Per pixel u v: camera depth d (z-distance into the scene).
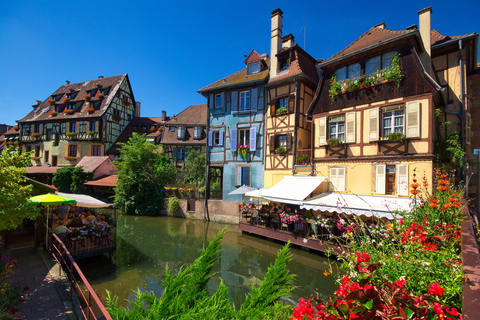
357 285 1.81
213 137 19.41
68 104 36.41
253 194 13.95
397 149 10.95
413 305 1.48
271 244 12.72
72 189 26.02
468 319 1.26
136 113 39.59
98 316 6.32
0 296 4.81
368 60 12.22
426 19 11.78
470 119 11.79
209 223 17.78
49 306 5.47
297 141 15.17
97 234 9.95
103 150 33.00
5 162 6.01
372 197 11.05
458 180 10.40
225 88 18.86
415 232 3.21
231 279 9.24
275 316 2.98
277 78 16.38
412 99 10.70
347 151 12.51
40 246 9.30
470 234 2.89
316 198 11.77
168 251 11.96
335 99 13.17
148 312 3.10
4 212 5.48
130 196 21.36
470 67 12.92
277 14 16.84
